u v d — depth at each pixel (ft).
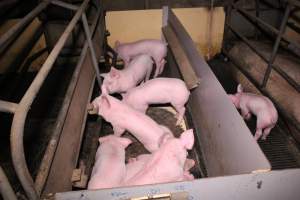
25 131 7.22
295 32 10.68
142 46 9.49
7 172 5.92
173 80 6.97
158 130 6.02
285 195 3.67
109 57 10.44
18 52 10.23
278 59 8.77
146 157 5.71
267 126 6.90
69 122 4.87
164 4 10.57
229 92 9.50
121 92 7.92
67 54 9.96
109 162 5.14
